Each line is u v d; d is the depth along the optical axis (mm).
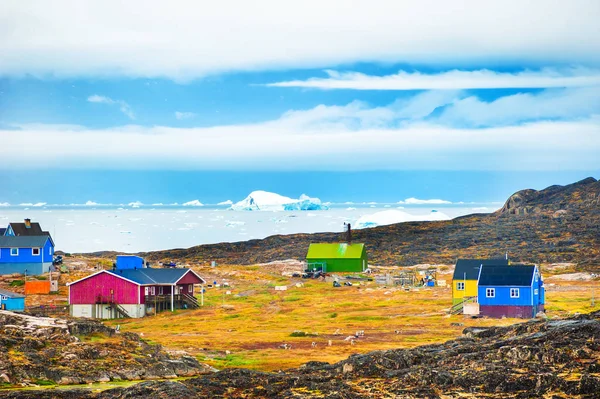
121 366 78375
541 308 128375
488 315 124750
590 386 57719
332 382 65375
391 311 134625
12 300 125375
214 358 92062
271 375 70000
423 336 107688
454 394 59969
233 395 63156
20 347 78562
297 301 149375
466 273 134500
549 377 60062
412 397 59844
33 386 70438
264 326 122562
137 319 132000
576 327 71750
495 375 62719
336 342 104375
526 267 125875
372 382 65500
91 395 63375
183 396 61719
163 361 82250
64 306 138000
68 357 77875
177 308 141250
